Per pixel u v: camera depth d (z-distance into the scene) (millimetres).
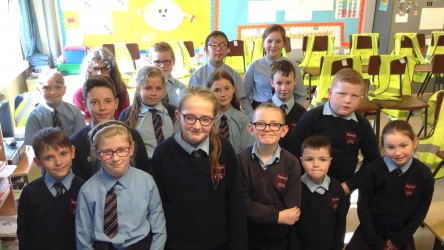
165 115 2201
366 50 5629
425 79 5285
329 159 1872
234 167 1638
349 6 6371
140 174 1591
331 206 1900
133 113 2174
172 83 2980
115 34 5812
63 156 1667
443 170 2785
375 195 2010
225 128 2227
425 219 2092
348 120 2021
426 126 3764
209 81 2240
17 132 2994
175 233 1614
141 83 2152
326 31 6457
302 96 2951
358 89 1943
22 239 1688
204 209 1585
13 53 4703
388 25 6238
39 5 5238
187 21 5973
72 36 5570
